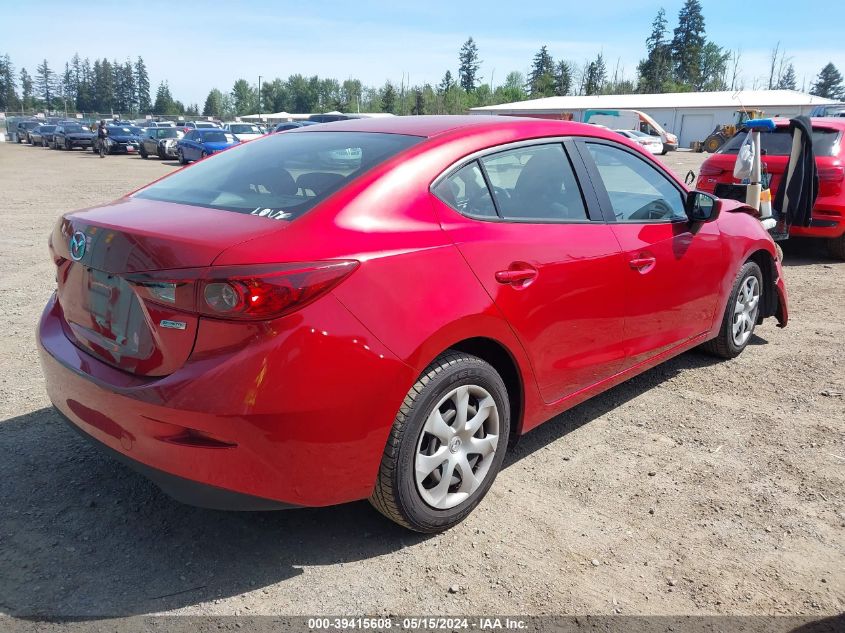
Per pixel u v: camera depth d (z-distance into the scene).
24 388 4.19
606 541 2.84
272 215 2.52
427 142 2.89
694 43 118.19
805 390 4.46
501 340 2.85
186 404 2.24
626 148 3.78
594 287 3.29
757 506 3.11
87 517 2.91
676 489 3.25
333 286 2.32
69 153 36.47
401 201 2.64
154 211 2.72
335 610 2.41
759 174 6.75
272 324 2.22
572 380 3.35
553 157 3.31
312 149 3.11
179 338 2.31
